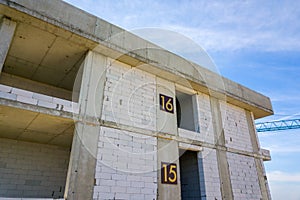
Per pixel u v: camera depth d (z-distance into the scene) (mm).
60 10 4617
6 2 4020
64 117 4332
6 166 5402
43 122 4602
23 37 4758
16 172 5477
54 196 5750
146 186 4855
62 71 5941
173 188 5262
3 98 3807
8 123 4688
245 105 8406
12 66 5711
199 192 6133
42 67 5773
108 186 4359
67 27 4582
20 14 4203
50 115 4223
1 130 5125
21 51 5195
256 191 7184
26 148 5828
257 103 8680
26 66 5723
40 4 4398
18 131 5172
